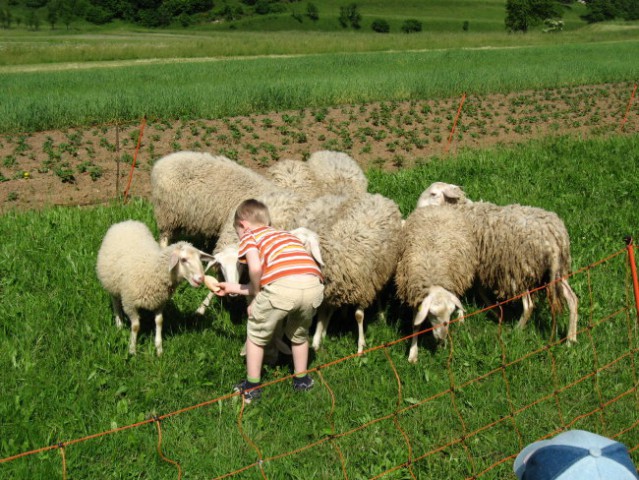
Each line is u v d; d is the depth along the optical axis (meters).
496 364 5.66
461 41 50.50
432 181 10.63
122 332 5.96
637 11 129.75
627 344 6.07
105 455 4.54
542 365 5.70
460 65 30.94
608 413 5.12
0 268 7.04
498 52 39.78
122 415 4.91
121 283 5.72
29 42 56.31
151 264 5.66
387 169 12.57
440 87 21.12
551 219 6.32
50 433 4.61
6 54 37.34
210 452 4.61
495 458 4.66
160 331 5.94
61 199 10.45
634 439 4.83
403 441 4.79
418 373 5.58
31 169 11.73
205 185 7.77
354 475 4.48
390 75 24.64
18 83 23.84
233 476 4.41
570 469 2.65
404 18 123.62
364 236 6.13
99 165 12.15
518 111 18.20
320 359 5.90
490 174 11.19
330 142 14.03
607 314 6.57
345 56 38.38
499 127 16.12
